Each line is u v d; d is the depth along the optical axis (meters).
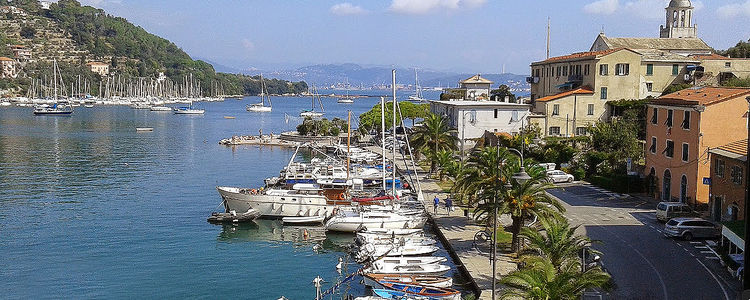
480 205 54.44
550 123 115.44
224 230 72.12
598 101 115.00
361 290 51.19
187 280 54.62
